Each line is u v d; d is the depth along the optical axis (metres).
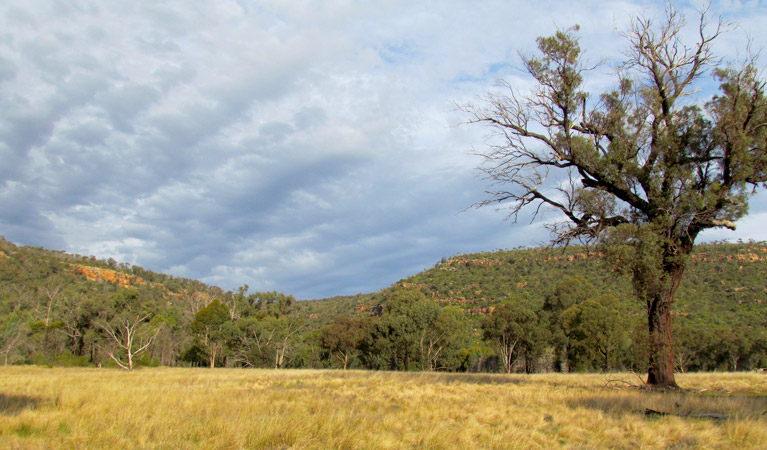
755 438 8.25
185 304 123.88
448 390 17.09
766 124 17.22
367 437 8.01
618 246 17.19
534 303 83.38
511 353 58.56
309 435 8.00
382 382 20.94
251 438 7.72
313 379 23.67
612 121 19.47
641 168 18.39
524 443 8.09
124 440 7.58
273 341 68.94
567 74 19.39
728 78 17.81
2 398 11.68
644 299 18.25
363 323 69.44
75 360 61.59
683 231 17.72
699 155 18.22
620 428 9.54
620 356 50.59
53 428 8.43
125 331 59.38
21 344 63.59
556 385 19.92
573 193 19.34
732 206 16.88
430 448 7.58
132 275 160.75
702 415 10.59
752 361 57.66
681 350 57.25
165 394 13.64
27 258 128.75
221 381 23.23
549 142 20.14
